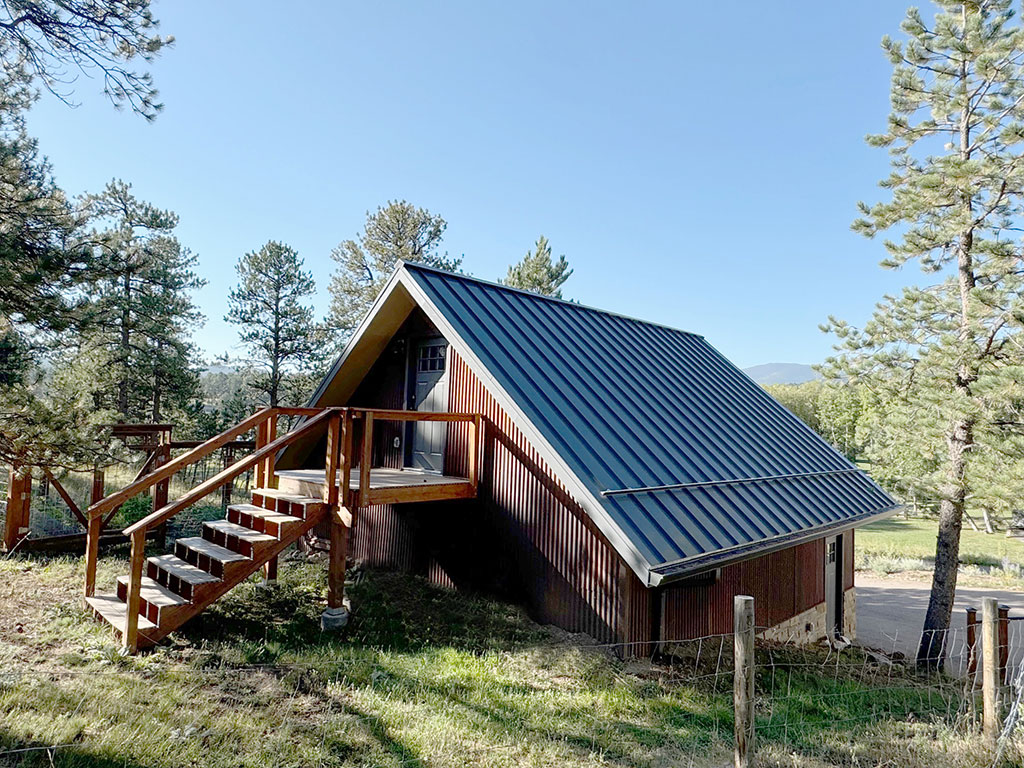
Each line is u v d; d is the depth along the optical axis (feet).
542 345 31.55
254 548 21.11
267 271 87.86
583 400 28.53
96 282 25.39
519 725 15.83
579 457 23.91
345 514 23.36
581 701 18.29
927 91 36.06
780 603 34.47
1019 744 15.15
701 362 44.34
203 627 21.17
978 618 39.65
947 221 34.99
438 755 13.64
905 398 38.68
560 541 25.77
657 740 15.88
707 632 28.45
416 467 33.55
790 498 31.40
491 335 29.25
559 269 97.40
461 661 20.51
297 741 13.60
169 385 75.92
